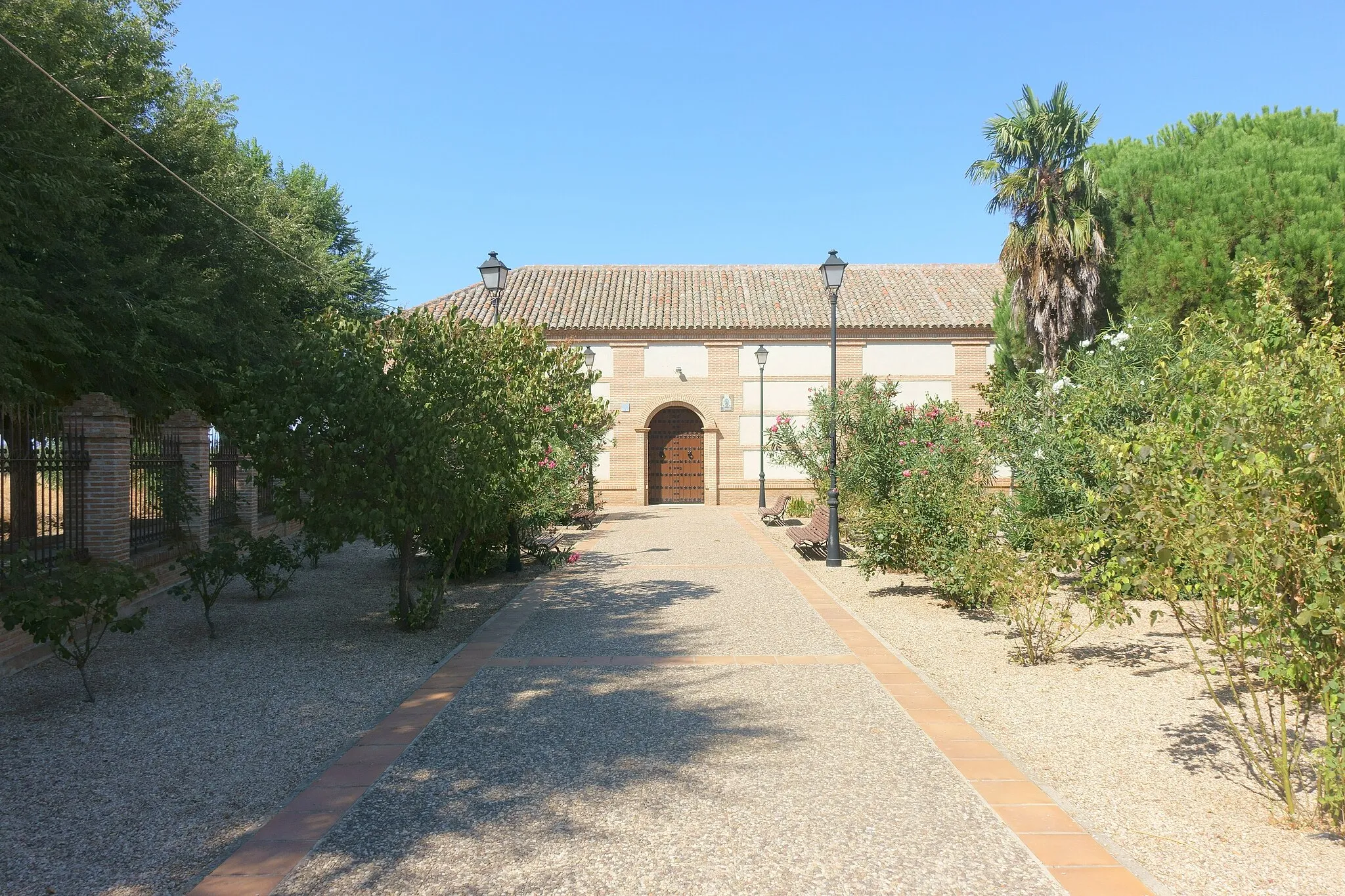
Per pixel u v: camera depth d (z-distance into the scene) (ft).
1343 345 18.42
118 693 22.54
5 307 29.14
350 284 75.20
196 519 42.09
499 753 17.40
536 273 108.47
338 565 48.11
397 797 15.16
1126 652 26.35
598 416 45.62
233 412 28.27
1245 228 53.83
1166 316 54.34
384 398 27.61
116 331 36.45
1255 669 23.54
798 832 13.58
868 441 49.96
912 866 12.43
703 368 97.60
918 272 107.96
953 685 22.95
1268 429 14.30
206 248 44.98
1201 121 64.44
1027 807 14.53
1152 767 16.71
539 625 30.96
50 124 31.30
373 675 24.21
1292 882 12.04
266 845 13.28
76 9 34.09
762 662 25.26
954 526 34.68
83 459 32.32
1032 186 63.77
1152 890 11.71
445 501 28.71
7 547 28.96
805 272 108.37
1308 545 13.70
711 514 87.10
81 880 12.50
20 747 18.31
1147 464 17.34
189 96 48.52
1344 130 57.57
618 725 19.21
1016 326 70.23
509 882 12.09
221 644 28.35
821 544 49.85
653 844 13.20
